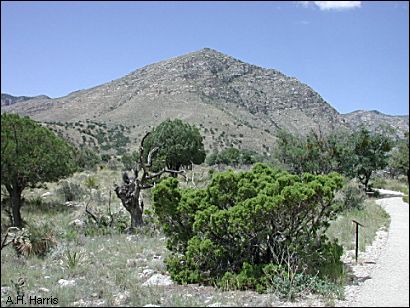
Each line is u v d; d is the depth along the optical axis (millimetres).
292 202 8352
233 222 8344
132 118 109188
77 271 9891
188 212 9172
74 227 16359
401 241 12383
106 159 63344
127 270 9875
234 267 8906
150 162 16906
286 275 7980
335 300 7395
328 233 13047
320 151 26281
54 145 20234
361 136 27906
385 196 27078
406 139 27328
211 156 58719
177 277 8875
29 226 15891
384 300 7344
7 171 17781
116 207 20281
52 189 28984
